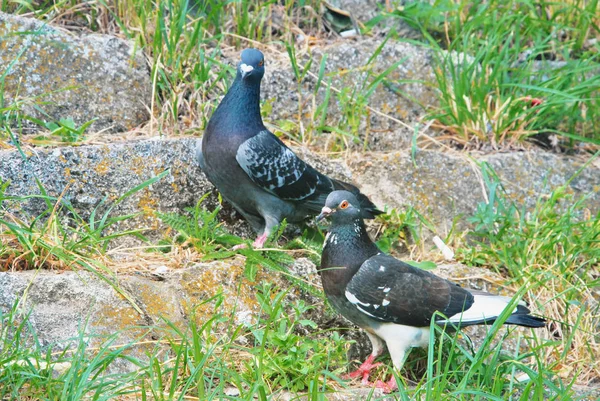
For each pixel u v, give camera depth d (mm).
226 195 9359
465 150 11391
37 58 10062
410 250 10172
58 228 8500
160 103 10648
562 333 9328
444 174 10773
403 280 7980
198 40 10961
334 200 8117
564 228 10086
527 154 11266
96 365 6754
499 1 12648
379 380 8227
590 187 11266
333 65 11539
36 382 6645
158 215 8969
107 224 8625
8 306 7469
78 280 7840
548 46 12508
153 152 9398
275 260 8789
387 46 11805
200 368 6816
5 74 9477
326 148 10844
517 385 7824
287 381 7512
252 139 8992
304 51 11625
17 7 11070
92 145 9344
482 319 7902
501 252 10000
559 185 11148
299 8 12352
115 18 11031
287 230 10000
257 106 9164
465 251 10031
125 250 8898
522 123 11547
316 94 11250
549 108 11492
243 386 7406
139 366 7055
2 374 6578
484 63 11469
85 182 9023
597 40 12906
